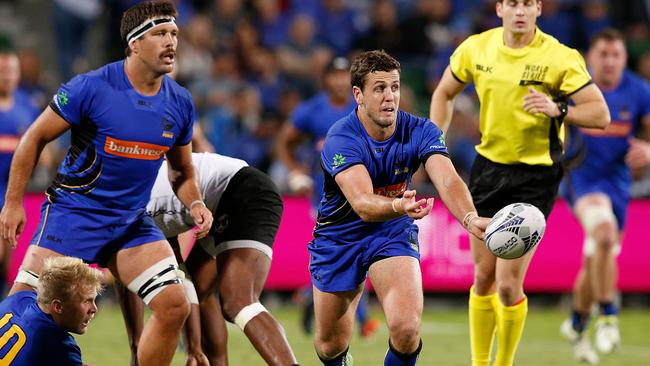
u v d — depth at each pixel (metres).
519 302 22.84
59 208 19.86
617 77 32.38
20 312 17.97
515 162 23.23
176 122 20.00
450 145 48.09
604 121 22.48
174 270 19.58
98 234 19.77
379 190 19.67
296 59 54.56
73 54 58.91
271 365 19.59
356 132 19.45
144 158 19.75
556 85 22.77
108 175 19.67
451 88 24.06
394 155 19.38
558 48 22.83
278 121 49.91
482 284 23.38
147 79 19.53
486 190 23.58
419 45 55.81
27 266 19.53
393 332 18.56
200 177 21.69
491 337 23.84
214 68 51.38
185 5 56.25
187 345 21.89
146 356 19.38
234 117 48.84
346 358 21.27
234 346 31.28
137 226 19.98
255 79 52.66
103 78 19.44
